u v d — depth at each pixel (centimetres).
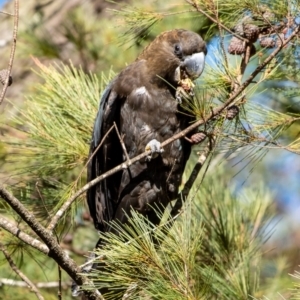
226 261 823
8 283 931
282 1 733
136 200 843
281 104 877
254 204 867
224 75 756
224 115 718
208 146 768
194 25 977
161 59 838
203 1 736
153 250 632
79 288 654
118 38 917
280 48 683
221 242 827
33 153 832
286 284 864
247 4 739
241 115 732
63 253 639
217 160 923
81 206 905
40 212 815
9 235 816
